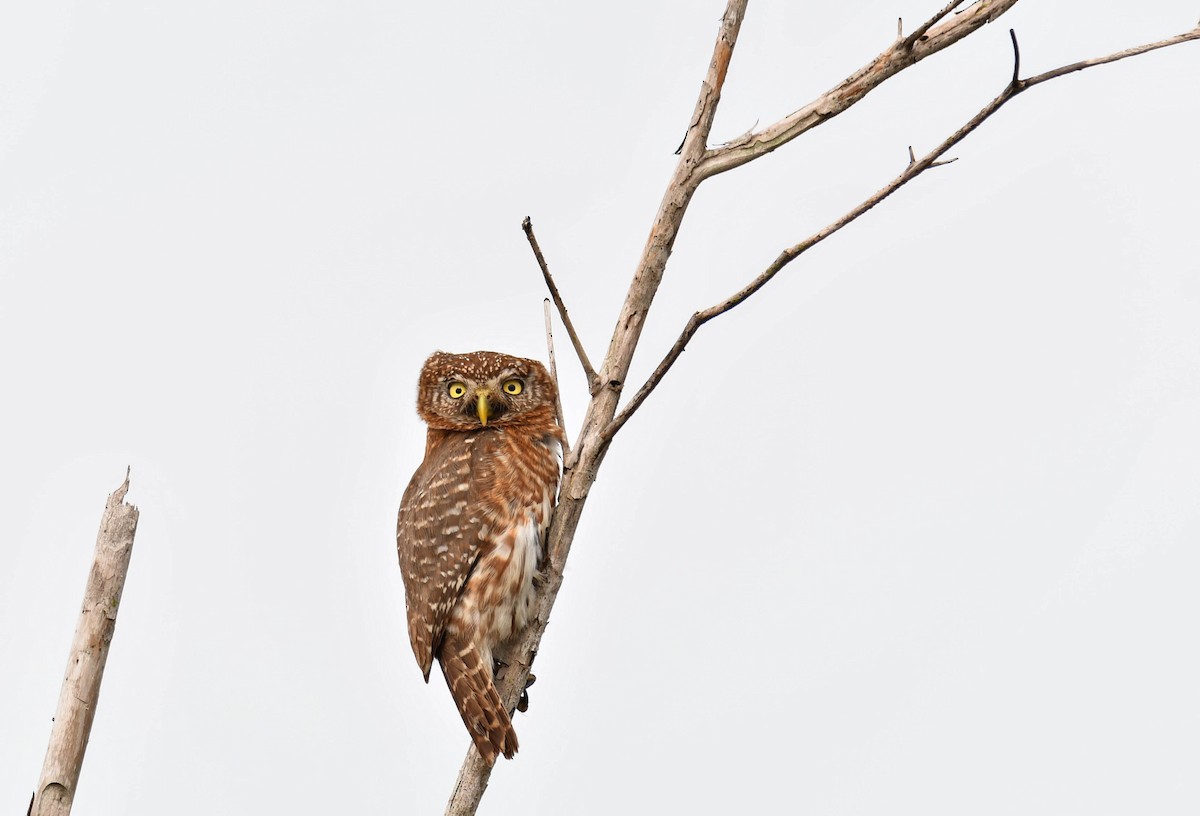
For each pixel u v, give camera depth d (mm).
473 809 10641
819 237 8586
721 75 9578
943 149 8578
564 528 9875
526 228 9359
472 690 11352
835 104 9492
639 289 9688
